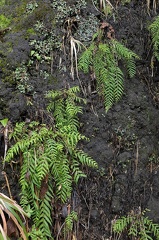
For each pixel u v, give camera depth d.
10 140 3.30
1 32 3.59
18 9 3.68
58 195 3.24
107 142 3.50
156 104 3.70
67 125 3.38
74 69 3.60
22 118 3.43
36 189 3.18
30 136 3.25
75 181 3.27
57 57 3.61
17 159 3.30
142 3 3.92
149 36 3.80
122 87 3.52
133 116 3.58
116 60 3.57
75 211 3.31
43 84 3.53
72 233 3.27
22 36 3.58
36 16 3.65
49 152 3.18
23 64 3.51
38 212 3.16
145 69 3.76
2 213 2.95
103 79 3.48
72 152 3.29
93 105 3.55
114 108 3.56
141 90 3.67
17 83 3.46
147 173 3.48
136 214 3.35
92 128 3.51
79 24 3.70
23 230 2.99
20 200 3.22
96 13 3.76
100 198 3.39
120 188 3.42
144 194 3.43
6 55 3.49
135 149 3.52
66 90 3.48
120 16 3.82
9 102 3.41
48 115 3.43
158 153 3.58
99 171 3.43
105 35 3.68
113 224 3.34
